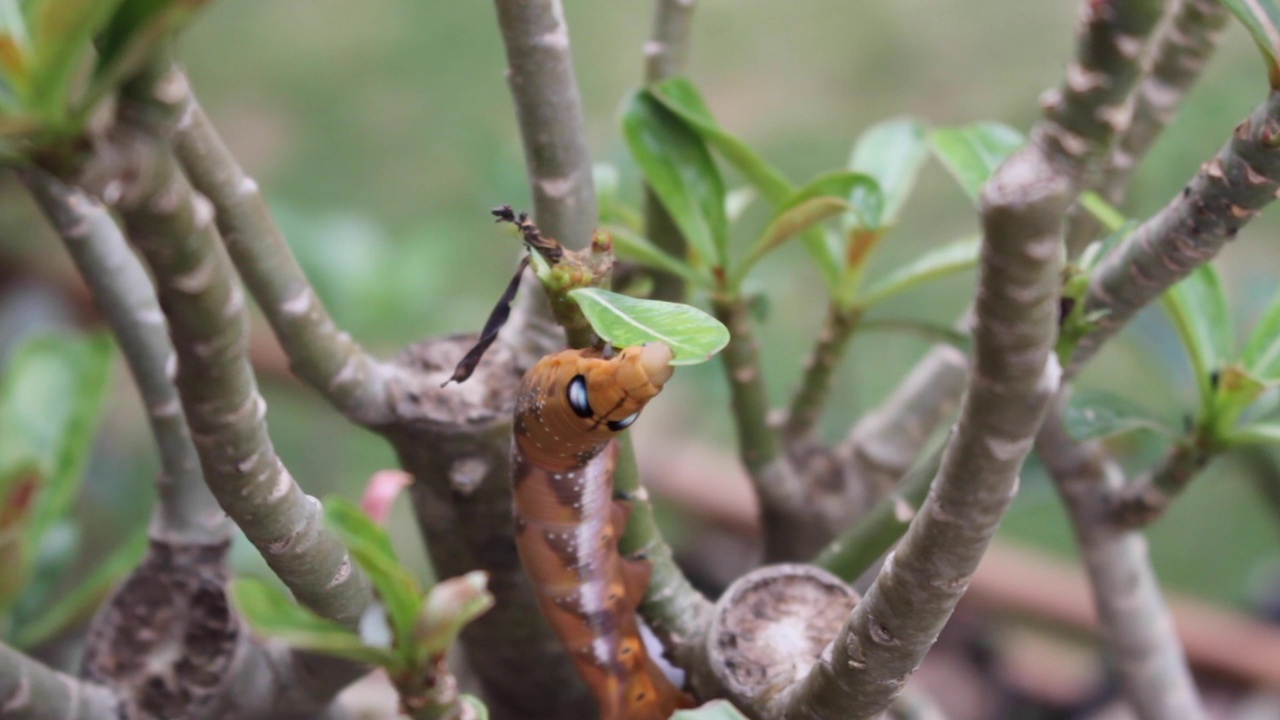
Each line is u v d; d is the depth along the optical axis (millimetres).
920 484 375
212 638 374
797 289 1303
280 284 351
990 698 890
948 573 294
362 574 321
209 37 1850
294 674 370
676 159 397
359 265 796
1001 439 283
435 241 838
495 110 1652
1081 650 936
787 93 1646
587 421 306
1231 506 1222
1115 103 264
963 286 1354
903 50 1695
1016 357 276
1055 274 272
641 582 343
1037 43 1673
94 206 372
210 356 291
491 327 312
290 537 309
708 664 342
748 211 1334
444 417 366
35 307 1027
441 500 379
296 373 362
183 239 280
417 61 1736
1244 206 335
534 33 348
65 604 421
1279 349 388
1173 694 444
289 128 1653
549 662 403
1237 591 1120
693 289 437
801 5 1803
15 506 385
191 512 379
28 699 344
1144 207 647
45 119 263
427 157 1577
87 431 421
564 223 364
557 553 327
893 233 1421
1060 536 1150
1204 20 402
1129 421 390
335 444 1115
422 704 304
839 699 313
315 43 1822
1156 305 681
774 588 350
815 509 442
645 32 1754
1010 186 267
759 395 416
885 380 1216
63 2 258
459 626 296
